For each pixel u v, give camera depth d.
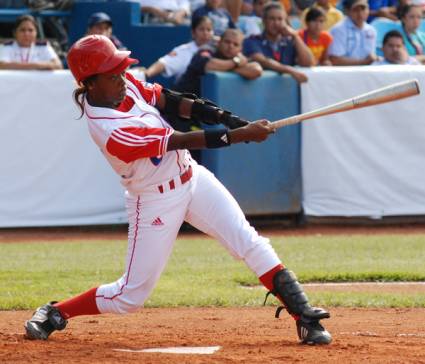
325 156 34.66
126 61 13.52
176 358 13.39
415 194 35.22
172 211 14.02
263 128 13.62
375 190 34.97
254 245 14.29
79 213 33.62
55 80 33.22
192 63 33.78
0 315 19.31
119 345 14.80
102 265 26.25
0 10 39.38
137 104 13.93
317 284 23.78
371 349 14.10
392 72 34.62
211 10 38.03
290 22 40.09
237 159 33.72
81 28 40.81
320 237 32.34
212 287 22.81
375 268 25.44
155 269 14.20
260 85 33.78
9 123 32.91
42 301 20.66
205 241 31.61
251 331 16.94
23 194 33.25
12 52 34.41
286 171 34.47
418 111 34.94
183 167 14.00
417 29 40.97
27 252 29.03
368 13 39.81
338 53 37.59
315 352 13.82
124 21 40.53
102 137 13.47
